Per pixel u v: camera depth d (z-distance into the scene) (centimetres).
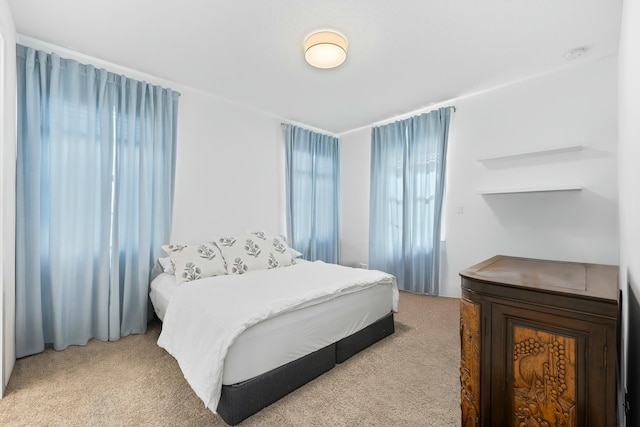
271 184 404
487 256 335
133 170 271
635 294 121
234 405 147
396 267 414
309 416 154
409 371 198
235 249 295
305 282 237
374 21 208
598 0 188
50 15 202
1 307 168
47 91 232
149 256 278
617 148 250
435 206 366
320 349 194
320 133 468
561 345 107
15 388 177
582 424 103
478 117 338
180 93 315
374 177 436
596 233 266
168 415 154
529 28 218
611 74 258
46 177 230
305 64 270
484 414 123
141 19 207
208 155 340
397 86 316
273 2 190
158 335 263
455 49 245
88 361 212
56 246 228
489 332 123
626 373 141
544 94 292
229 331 154
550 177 290
